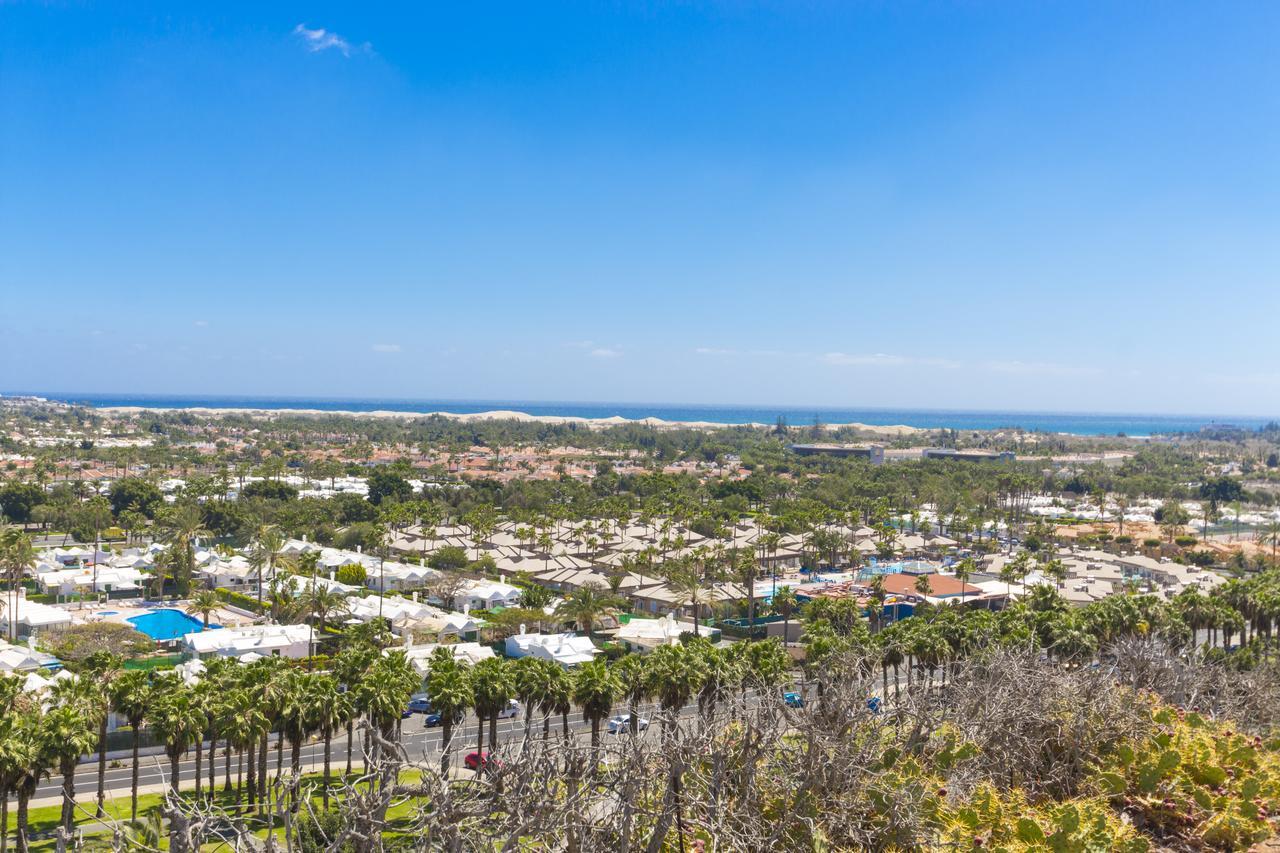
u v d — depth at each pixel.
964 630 64.94
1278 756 27.95
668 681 50.47
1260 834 22.92
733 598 101.81
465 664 50.78
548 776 17.27
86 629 82.00
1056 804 24.08
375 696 46.00
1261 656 64.69
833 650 34.03
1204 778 25.89
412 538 140.00
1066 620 69.19
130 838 18.42
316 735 59.94
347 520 159.88
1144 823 24.98
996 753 26.64
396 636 84.75
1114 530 177.50
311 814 16.75
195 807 17.28
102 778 44.38
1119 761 26.94
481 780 17.59
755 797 21.11
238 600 105.94
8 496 152.50
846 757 22.05
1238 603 85.38
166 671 48.94
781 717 25.05
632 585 113.12
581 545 140.75
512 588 106.62
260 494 173.62
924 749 26.20
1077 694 29.45
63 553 119.56
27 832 44.16
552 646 77.31
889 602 104.56
